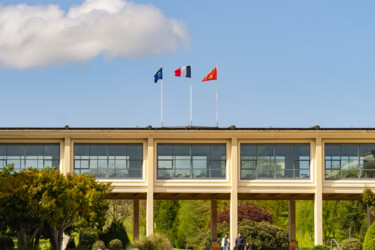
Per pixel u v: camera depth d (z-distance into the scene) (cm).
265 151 5462
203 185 5412
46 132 5350
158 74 5834
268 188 5422
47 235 5016
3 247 4691
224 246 5359
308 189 5422
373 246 4738
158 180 5412
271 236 6112
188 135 5403
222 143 5462
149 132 5394
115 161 5419
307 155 5462
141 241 5100
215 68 5781
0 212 4212
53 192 4459
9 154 5356
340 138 5447
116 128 5388
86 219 4931
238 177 5431
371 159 5459
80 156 5403
